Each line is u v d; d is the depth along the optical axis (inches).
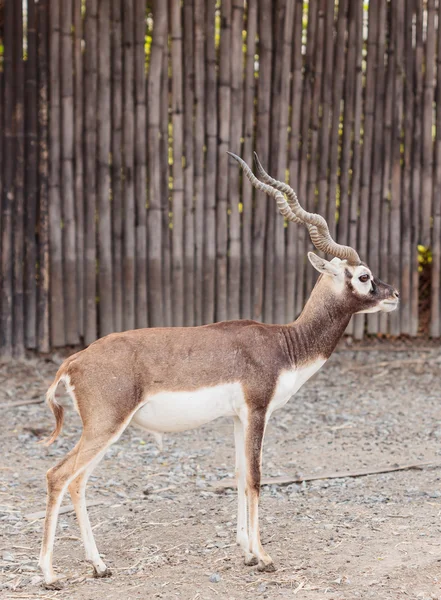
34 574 208.2
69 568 214.2
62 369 209.5
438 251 478.3
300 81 448.8
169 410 209.3
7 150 418.3
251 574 206.4
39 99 420.5
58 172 424.5
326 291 225.9
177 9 426.0
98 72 423.2
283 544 225.8
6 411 360.8
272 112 447.8
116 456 310.0
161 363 207.6
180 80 431.5
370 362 447.2
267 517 247.3
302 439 328.8
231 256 447.8
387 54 463.5
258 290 453.7
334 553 218.1
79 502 206.8
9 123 418.3
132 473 291.1
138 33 425.4
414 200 472.4
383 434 333.1
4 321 423.2
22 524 244.1
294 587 197.5
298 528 237.6
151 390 207.2
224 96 438.0
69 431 337.1
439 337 488.4
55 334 430.0
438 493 265.6
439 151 473.1
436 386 406.0
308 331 223.3
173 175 436.5
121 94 427.8
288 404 377.4
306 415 360.5
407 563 209.0
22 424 344.8
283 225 452.4
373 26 457.7
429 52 465.1
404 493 267.6
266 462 301.1
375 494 267.1
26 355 433.1
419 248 505.4
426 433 333.1
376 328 476.4
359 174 464.8
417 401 380.5
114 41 423.2
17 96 416.8
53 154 422.6
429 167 471.8
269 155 449.7
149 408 209.3
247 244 449.7
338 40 451.5
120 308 438.0
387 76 464.1
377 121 464.1
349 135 460.4
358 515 247.3
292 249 455.2
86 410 204.1
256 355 213.6
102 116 425.4
